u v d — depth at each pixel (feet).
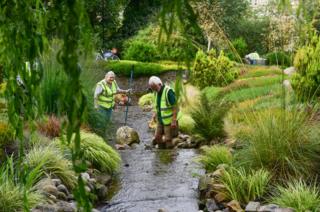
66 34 4.19
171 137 31.83
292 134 19.25
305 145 19.12
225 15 95.40
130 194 19.56
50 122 24.09
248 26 99.66
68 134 4.38
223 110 31.78
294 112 19.81
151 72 74.64
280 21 20.99
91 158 21.84
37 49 5.28
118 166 23.00
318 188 17.53
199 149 28.27
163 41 4.38
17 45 5.38
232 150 23.98
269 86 41.32
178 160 25.23
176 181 21.31
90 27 4.39
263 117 20.61
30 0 5.43
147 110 53.88
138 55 80.74
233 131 28.12
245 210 16.49
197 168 22.97
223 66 55.21
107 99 32.50
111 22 82.99
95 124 31.35
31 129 6.45
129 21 93.04
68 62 4.17
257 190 17.52
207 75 55.11
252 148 19.85
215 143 30.50
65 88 4.29
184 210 17.75
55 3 4.56
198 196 19.25
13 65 5.79
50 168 18.44
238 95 34.19
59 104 4.50
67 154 20.49
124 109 54.65
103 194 18.84
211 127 31.32
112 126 34.96
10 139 19.99
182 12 4.25
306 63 26.53
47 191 16.56
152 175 22.33
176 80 4.60
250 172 19.20
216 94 43.27
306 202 15.94
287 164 18.79
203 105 32.68
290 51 22.30
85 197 4.92
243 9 99.60
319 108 22.03
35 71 5.46
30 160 18.34
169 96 31.14
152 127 41.93
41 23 5.47
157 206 18.19
